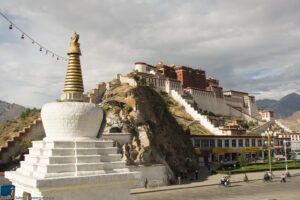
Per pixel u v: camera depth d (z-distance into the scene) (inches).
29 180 757.9
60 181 745.6
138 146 1983.3
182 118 4375.0
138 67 5526.6
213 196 1610.5
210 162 3100.4
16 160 1752.0
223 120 4813.0
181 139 2800.2
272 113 7190.0
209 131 4158.5
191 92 5580.7
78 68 976.9
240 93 7273.6
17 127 2132.1
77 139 872.9
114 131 2010.3
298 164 3112.7
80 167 805.9
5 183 1443.2
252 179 2284.7
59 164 781.9
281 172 2696.9
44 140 892.6
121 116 2151.8
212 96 6131.9
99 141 906.7
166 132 2511.1
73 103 880.9
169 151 2393.0
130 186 884.6
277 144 4288.9
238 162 2952.8
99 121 926.4
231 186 1982.0
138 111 2294.5
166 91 5073.8
